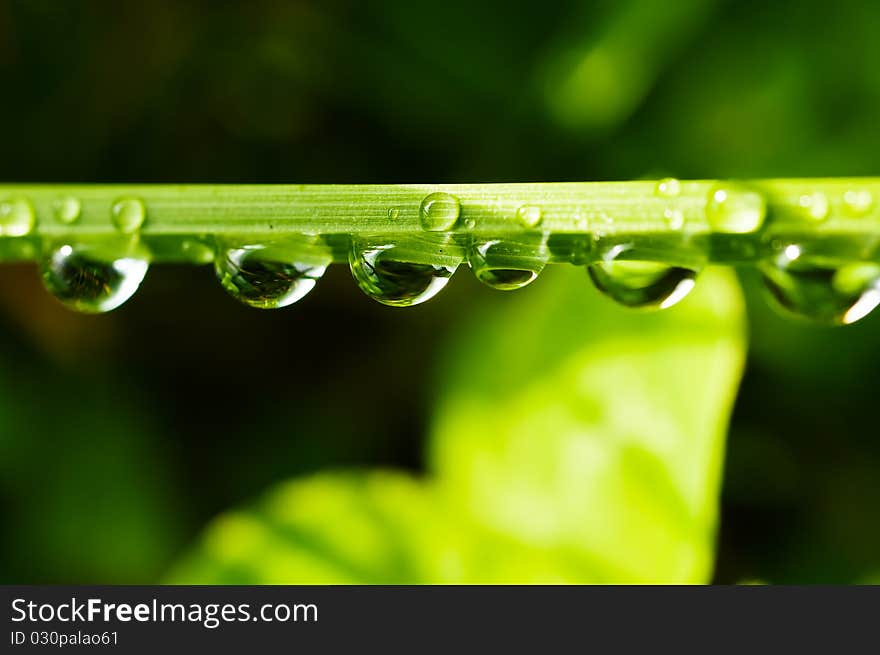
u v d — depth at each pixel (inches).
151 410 5.2
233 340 5.4
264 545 4.8
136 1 5.6
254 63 5.8
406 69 5.7
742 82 5.3
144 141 5.7
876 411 5.1
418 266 4.1
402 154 5.7
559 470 4.8
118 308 5.3
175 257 4.2
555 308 4.9
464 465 4.8
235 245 4.2
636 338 4.8
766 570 5.1
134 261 4.2
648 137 5.4
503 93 5.6
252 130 5.7
